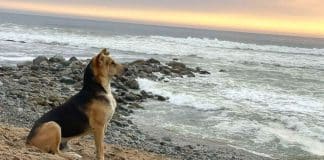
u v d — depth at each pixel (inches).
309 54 2265.0
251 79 1166.3
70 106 314.7
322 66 1670.8
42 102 681.0
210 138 593.9
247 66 1531.7
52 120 310.5
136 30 4648.1
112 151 398.3
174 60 1588.3
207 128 645.3
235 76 1214.3
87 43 2123.5
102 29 4055.1
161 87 950.4
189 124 663.8
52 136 303.9
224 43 2667.3
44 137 304.2
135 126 627.8
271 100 860.0
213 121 685.9
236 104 805.2
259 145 574.6
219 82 1069.8
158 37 2883.9
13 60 1314.0
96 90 312.5
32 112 607.8
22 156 275.6
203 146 549.6
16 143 315.0
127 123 636.7
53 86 872.9
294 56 2081.7
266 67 1537.9
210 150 533.0
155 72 1161.4
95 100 310.2
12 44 1857.8
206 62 1588.3
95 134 312.0
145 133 589.6
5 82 855.7
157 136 579.8
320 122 688.4
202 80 1091.9
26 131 381.1
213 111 753.0
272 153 544.4
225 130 637.3
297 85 1095.0
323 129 648.4
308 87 1066.7
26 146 307.0
